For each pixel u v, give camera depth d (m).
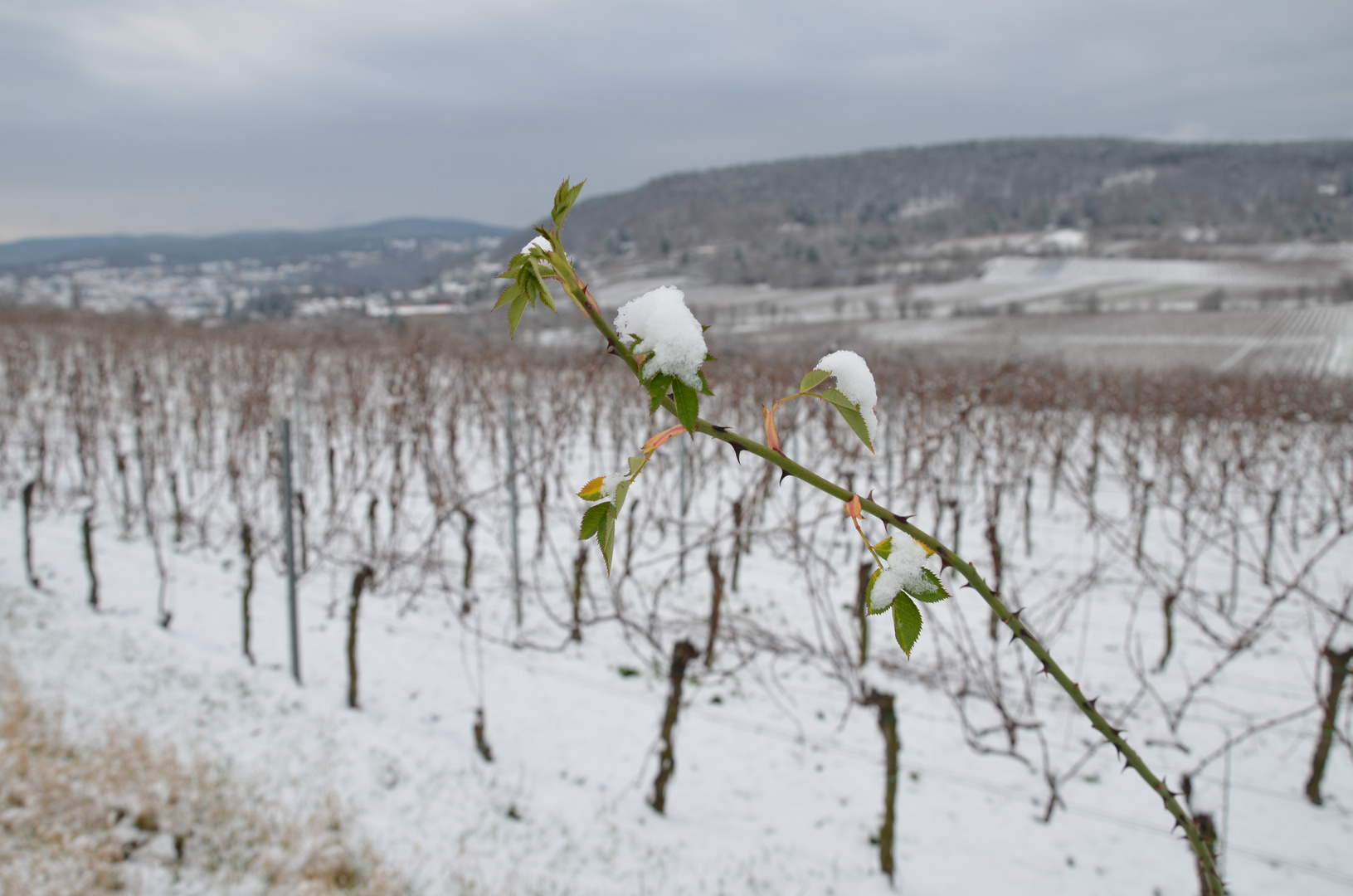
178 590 8.37
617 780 5.33
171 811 4.52
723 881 4.34
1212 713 6.09
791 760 5.54
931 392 13.85
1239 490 12.70
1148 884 4.36
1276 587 8.70
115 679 6.17
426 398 10.38
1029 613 7.98
